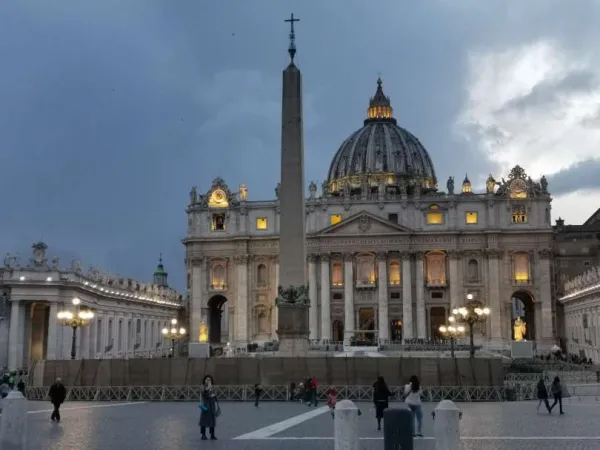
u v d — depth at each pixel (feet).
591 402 140.05
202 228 428.15
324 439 81.87
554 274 414.62
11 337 246.68
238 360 144.66
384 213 413.39
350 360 143.95
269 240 418.92
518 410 119.34
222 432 88.84
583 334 339.98
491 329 397.19
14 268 252.21
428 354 284.00
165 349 410.72
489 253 402.52
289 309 153.28
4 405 62.28
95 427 92.68
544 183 407.44
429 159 569.23
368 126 571.69
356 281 409.69
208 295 424.05
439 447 53.78
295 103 157.07
